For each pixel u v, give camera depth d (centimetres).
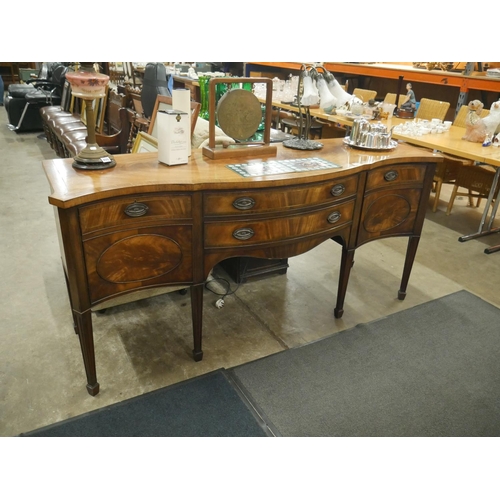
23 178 443
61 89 631
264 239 184
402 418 175
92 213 150
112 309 237
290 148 221
